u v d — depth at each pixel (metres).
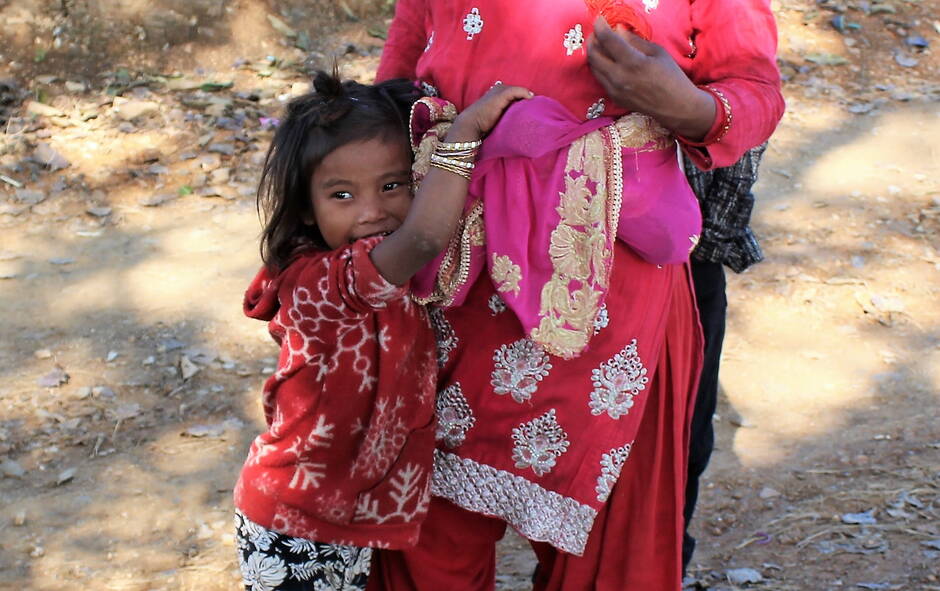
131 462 3.98
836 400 4.41
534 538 2.33
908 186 6.10
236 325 4.78
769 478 3.93
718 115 2.07
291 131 2.17
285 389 2.22
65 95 6.31
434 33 2.24
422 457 2.30
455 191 2.04
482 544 2.51
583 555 2.44
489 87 2.15
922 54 7.54
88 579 3.42
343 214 2.17
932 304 5.09
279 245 2.24
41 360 4.50
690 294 2.42
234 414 4.27
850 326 4.92
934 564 3.39
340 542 2.28
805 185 6.13
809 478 3.92
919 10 7.89
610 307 2.21
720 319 2.95
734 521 3.71
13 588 3.38
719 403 4.39
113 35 6.63
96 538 3.61
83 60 6.52
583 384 2.24
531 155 2.07
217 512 3.75
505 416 2.28
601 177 2.09
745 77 2.15
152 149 6.00
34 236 5.35
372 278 2.05
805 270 5.33
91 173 5.80
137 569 3.47
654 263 2.22
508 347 2.24
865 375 4.57
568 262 2.11
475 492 2.34
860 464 3.98
